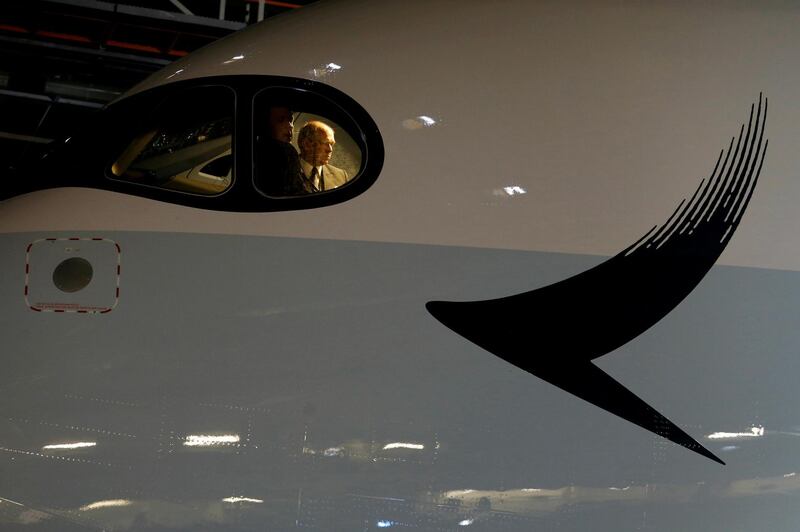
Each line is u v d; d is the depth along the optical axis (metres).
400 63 5.34
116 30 13.23
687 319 5.09
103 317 5.01
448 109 5.23
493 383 4.94
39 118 16.95
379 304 4.97
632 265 5.09
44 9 12.21
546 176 5.15
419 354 4.94
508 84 5.29
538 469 4.91
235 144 5.20
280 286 4.99
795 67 5.45
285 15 5.76
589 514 4.91
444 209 5.08
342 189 5.10
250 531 4.84
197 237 5.06
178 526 4.85
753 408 5.06
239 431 4.88
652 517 4.94
